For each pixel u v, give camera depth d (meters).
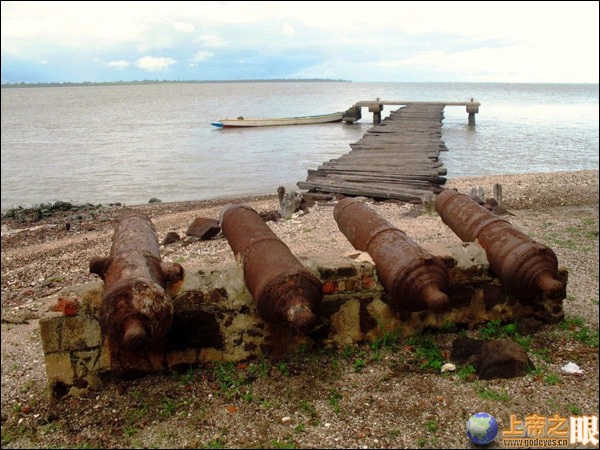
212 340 6.12
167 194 24.48
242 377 5.98
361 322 6.59
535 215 15.20
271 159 32.47
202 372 6.09
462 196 8.11
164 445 5.03
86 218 19.55
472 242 7.23
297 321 5.46
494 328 6.99
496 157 31.66
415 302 6.25
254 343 6.24
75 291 5.74
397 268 6.25
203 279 6.08
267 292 5.70
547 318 7.23
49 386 5.73
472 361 6.12
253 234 6.49
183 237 14.30
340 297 6.46
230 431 5.17
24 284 12.20
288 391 5.74
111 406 5.63
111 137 46.03
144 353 5.92
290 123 51.38
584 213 15.33
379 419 5.28
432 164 21.61
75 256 14.06
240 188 25.05
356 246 7.12
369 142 28.42
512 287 6.74
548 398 5.59
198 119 64.81
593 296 8.54
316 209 16.12
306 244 12.21
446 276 6.35
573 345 6.73
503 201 17.33
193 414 5.45
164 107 94.62
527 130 45.94
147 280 5.43
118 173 29.73
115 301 5.27
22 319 9.78
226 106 94.56
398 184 18.72
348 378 5.98
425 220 14.10
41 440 5.25
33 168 31.97
